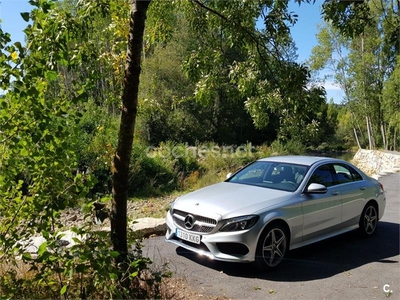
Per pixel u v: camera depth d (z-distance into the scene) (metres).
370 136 33.72
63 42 3.55
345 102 33.66
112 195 3.98
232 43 5.20
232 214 5.02
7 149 3.37
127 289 3.46
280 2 4.78
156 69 29.34
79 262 3.06
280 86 4.80
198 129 33.66
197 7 5.96
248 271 5.19
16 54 3.28
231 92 6.18
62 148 3.42
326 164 6.49
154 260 5.54
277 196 5.54
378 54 30.48
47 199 3.43
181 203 5.65
